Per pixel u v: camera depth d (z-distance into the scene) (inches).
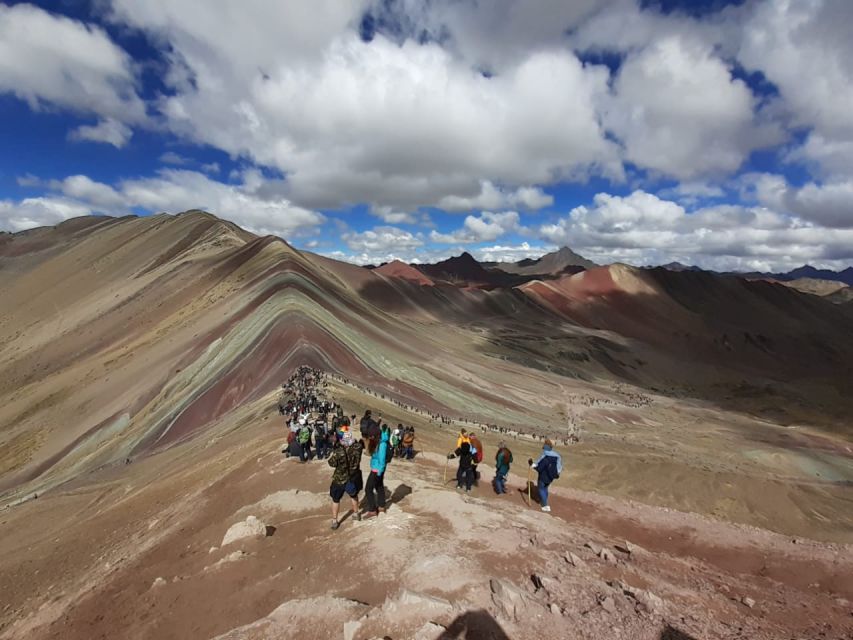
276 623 270.1
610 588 299.9
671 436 2321.6
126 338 3051.2
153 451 1341.0
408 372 2111.2
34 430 1990.7
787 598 346.9
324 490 546.6
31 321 4694.9
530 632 246.1
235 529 443.2
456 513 423.2
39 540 824.9
